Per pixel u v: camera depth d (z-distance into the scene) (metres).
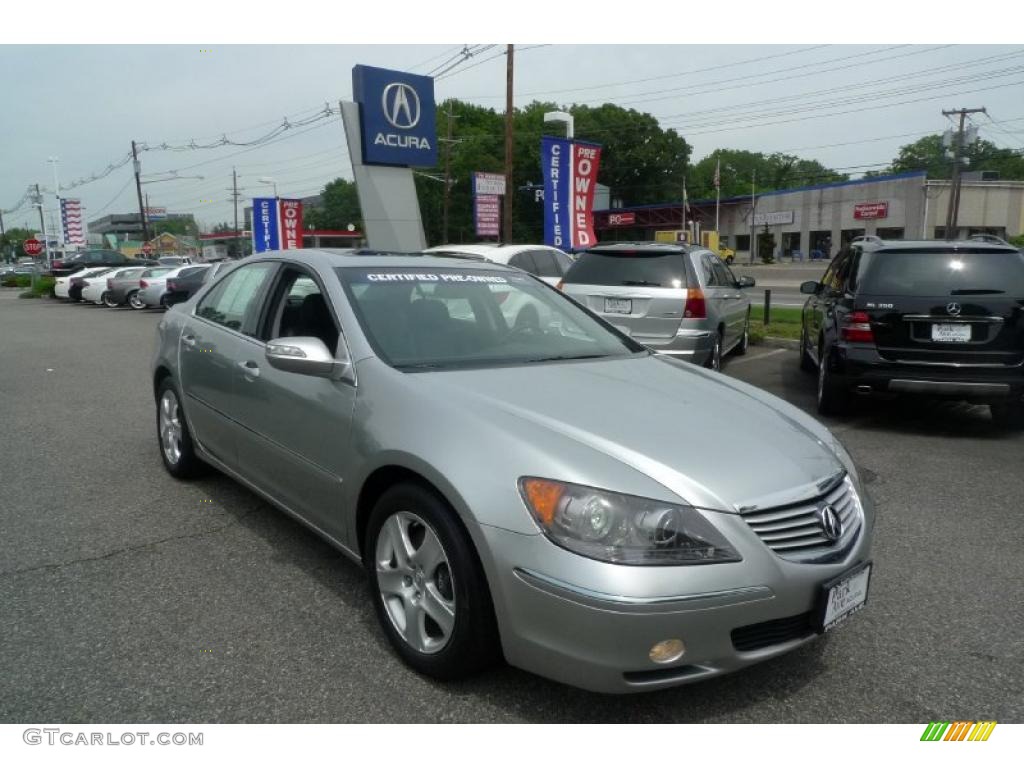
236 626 3.30
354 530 3.27
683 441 2.77
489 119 77.00
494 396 3.03
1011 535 4.50
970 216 53.06
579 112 78.00
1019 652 3.21
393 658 3.06
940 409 7.96
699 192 97.38
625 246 8.62
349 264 3.93
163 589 3.64
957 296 6.46
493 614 2.67
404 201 18.11
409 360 3.40
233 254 78.56
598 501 2.46
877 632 3.36
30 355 12.38
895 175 54.09
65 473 5.44
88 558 3.98
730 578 2.45
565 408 2.97
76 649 3.10
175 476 5.27
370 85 17.06
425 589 2.88
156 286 24.16
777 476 2.70
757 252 64.75
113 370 10.60
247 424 4.05
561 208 18.16
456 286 4.06
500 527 2.54
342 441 3.27
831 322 7.27
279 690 2.85
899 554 4.22
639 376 3.57
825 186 58.66
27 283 47.12
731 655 2.49
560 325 4.18
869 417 7.58
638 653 2.38
